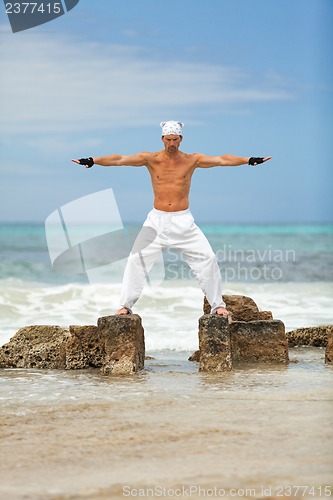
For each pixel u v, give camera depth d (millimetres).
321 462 7133
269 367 12758
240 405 9656
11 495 6387
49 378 11922
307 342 15703
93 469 7043
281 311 21141
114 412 9383
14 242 60531
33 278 31734
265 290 26703
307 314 20531
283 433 8203
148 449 7668
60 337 13383
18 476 6871
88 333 13031
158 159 12836
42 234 75625
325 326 15750
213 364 12344
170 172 12781
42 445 7875
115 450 7656
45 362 13117
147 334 16703
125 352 12359
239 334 13312
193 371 12438
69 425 8742
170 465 7117
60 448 7750
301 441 7859
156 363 13430
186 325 18219
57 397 10336
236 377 11758
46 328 13633
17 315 20156
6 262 40406
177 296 23453
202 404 9750
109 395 10438
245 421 8773
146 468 7043
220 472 6887
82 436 8234
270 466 7035
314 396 10180
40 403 9953
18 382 11555
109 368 12289
